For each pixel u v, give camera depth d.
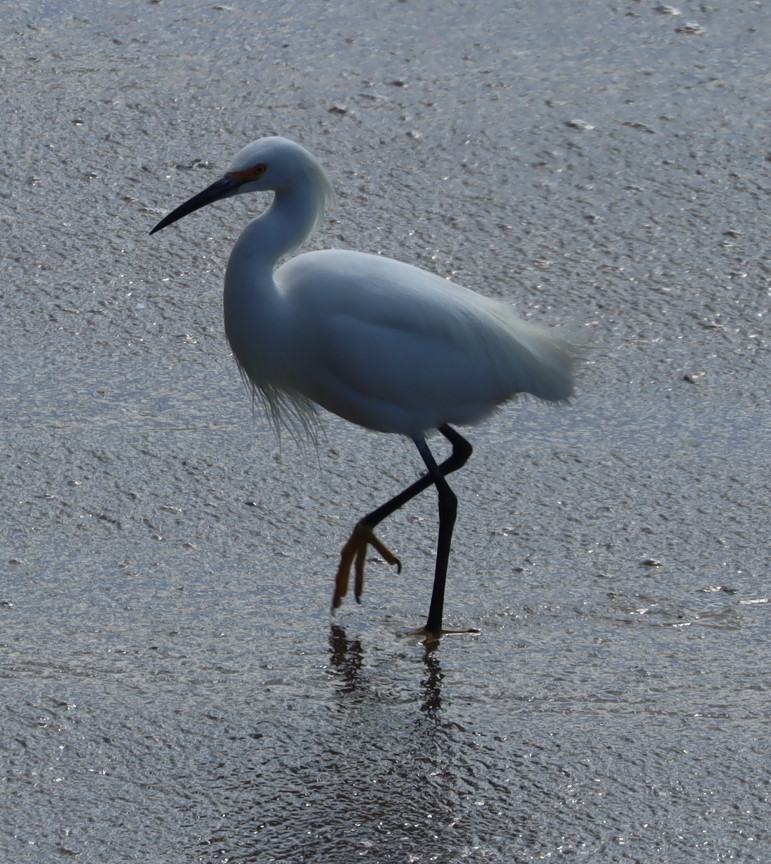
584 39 17.23
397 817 7.41
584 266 13.31
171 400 11.49
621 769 7.80
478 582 9.55
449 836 7.26
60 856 7.07
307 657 8.80
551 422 11.41
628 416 11.44
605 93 16.03
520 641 8.98
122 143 15.04
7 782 7.61
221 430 11.14
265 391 9.80
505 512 10.28
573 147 15.09
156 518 10.08
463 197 14.32
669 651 8.86
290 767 7.81
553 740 8.05
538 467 10.81
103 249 13.43
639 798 7.57
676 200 14.33
